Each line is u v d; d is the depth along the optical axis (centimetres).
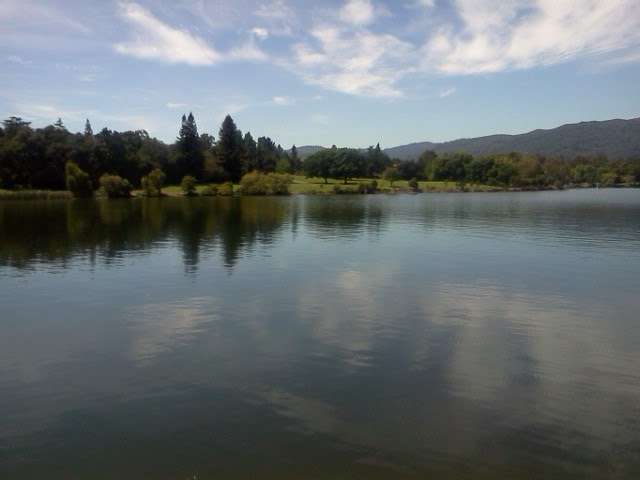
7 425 1291
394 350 1827
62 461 1129
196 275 3116
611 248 4297
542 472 1094
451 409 1377
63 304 2452
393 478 1066
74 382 1552
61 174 12900
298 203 10719
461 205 10150
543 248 4291
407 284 2889
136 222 6359
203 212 8025
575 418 1337
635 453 1171
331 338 1950
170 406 1387
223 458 1136
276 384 1527
